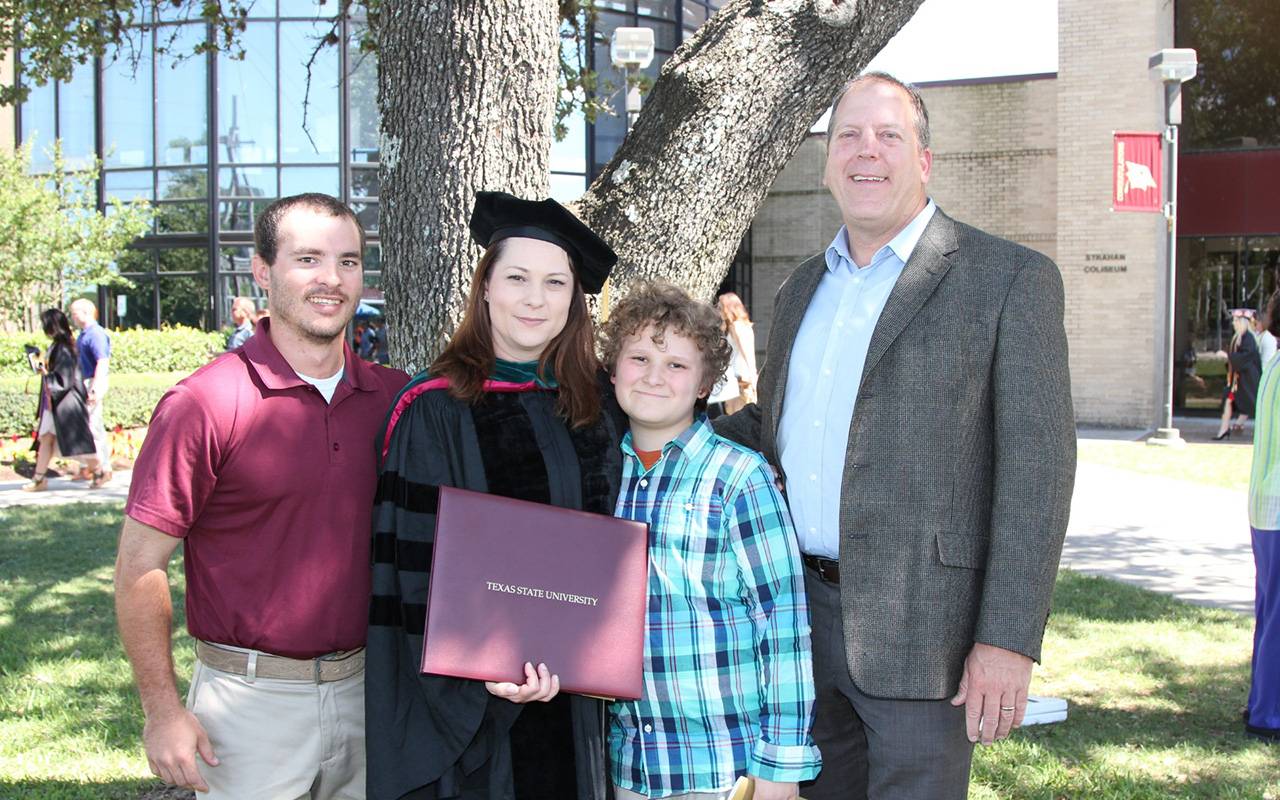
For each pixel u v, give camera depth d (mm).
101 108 21891
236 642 2461
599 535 2357
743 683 2469
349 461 2518
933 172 20000
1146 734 4625
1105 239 17578
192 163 21641
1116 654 5715
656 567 2473
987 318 2504
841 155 2633
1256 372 15656
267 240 2469
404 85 3365
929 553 2504
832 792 2912
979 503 2537
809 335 2781
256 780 2486
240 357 2484
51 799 3941
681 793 2445
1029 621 2365
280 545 2455
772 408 2814
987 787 4102
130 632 2359
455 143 3316
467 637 2230
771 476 2543
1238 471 12516
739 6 3424
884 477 2527
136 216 17750
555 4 3516
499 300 2498
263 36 21109
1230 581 7367
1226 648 5816
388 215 3455
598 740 2473
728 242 3467
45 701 4945
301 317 2441
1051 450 2408
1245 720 4711
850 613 2553
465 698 2365
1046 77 19141
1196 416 19016
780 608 2461
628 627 2330
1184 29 18344
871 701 2611
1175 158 14680
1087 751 4414
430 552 2404
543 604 2285
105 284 18625
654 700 2465
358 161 21438
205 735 2449
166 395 2422
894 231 2678
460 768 2434
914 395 2510
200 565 2484
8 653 5684
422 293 3373
